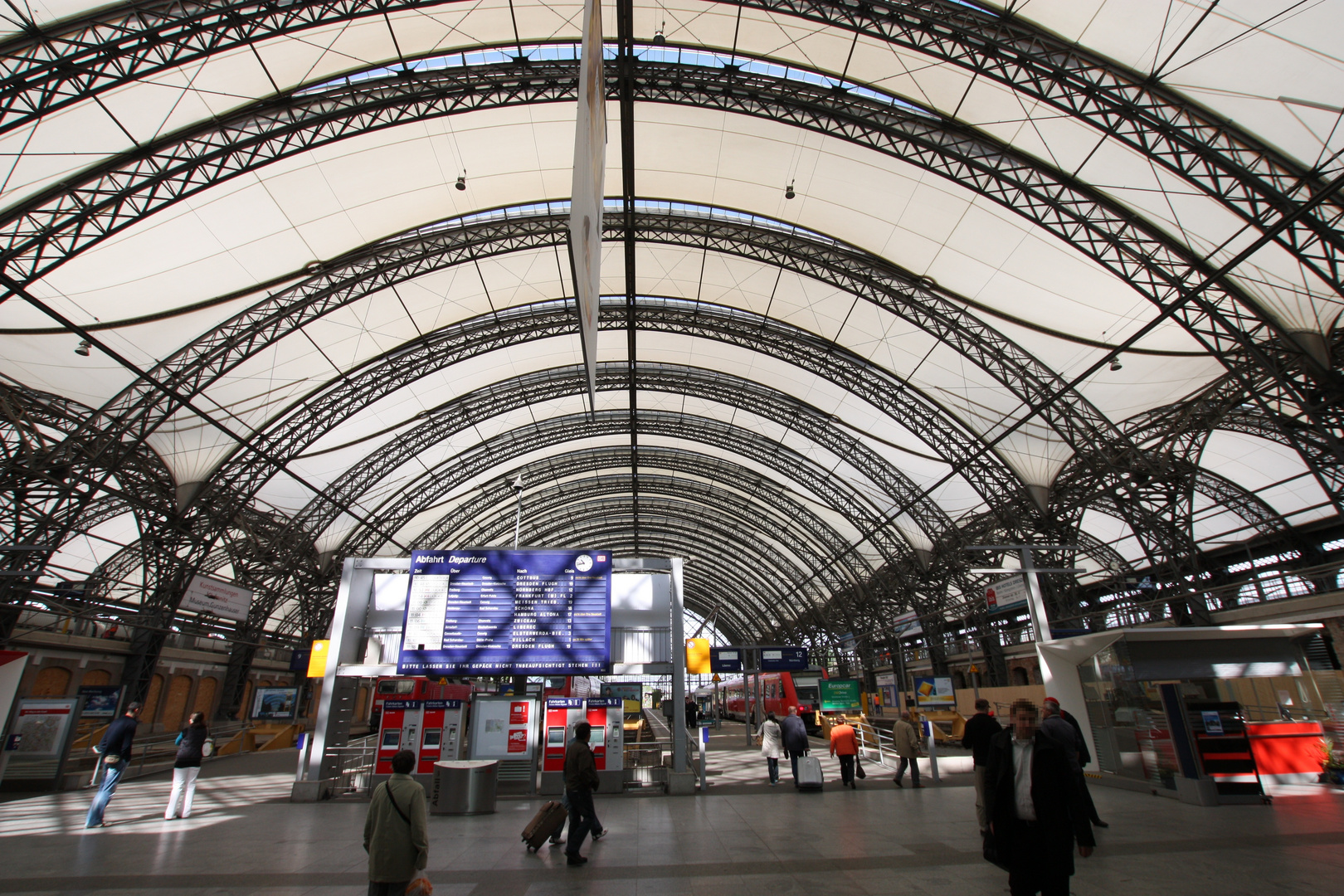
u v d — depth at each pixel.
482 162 21.59
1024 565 17.25
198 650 32.34
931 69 16.84
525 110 20.03
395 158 20.42
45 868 8.14
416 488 41.81
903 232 22.55
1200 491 31.34
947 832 9.81
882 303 24.88
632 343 34.38
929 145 18.02
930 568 39.84
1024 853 4.97
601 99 7.27
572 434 45.81
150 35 13.30
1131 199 17.16
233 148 16.73
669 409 44.81
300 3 14.07
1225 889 6.48
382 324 27.47
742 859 8.40
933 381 28.78
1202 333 17.86
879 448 36.38
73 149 15.42
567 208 24.66
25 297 18.12
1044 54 14.63
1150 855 7.91
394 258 23.72
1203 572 33.44
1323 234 14.01
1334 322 16.72
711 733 41.03
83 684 25.41
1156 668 13.08
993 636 35.31
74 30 12.95
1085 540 36.59
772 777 16.12
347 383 28.92
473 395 36.72
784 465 45.44
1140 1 13.30
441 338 29.94
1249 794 11.22
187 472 26.88
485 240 24.36
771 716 16.66
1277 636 13.45
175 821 11.60
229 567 35.78
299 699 37.75
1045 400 24.53
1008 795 5.09
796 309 29.25
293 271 22.55
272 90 16.83
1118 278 19.70
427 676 14.77
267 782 17.98
